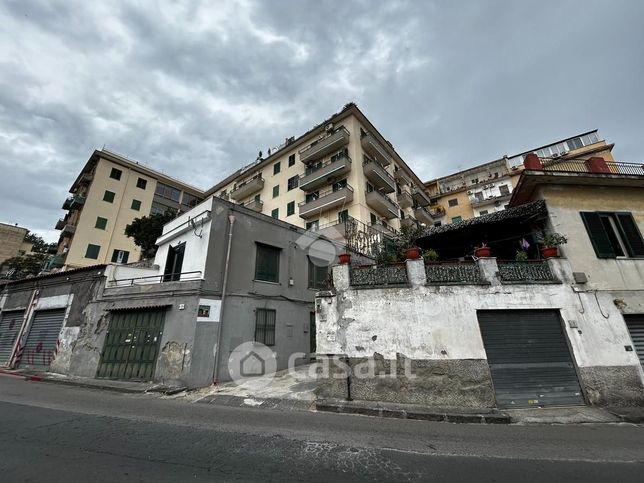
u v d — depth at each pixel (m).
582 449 4.84
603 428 6.04
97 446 4.65
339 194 23.16
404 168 34.31
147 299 11.69
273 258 13.99
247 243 13.04
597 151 29.53
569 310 8.10
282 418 6.59
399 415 6.84
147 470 3.84
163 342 10.73
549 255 8.77
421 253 9.85
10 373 13.25
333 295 8.89
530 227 10.11
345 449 4.74
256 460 4.24
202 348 10.27
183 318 10.63
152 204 36.69
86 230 30.58
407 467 4.08
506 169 40.47
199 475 3.72
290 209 27.77
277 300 13.33
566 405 7.34
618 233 9.23
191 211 13.74
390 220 27.11
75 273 15.01
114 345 11.62
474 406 7.25
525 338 7.98
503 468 4.09
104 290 13.14
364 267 9.09
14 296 17.64
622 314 8.13
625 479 3.77
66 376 12.01
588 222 9.22
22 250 43.12
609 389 7.40
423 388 7.58
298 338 13.74
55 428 5.56
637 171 10.78
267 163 32.16
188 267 12.45
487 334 8.02
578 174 9.34
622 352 7.71
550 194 9.57
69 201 34.50
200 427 5.78
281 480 3.64
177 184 39.47
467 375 7.54
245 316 11.91
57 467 3.89
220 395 8.82
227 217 12.65
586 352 7.73
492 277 8.38
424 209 33.34
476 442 5.15
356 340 8.33
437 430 5.86
